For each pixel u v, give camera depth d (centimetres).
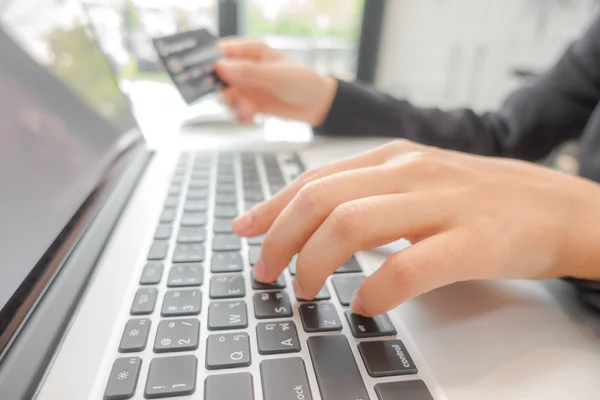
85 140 31
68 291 20
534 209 22
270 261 22
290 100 51
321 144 50
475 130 51
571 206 23
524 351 19
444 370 17
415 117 51
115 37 81
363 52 108
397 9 103
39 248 21
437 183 22
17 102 25
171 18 93
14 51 27
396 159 25
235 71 47
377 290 19
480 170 24
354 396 16
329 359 17
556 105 51
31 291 18
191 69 47
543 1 95
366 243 20
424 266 19
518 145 51
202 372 16
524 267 21
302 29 109
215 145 48
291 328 19
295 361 17
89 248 23
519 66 101
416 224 20
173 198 33
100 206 28
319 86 50
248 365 17
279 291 22
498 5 98
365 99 51
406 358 18
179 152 44
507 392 16
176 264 24
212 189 35
